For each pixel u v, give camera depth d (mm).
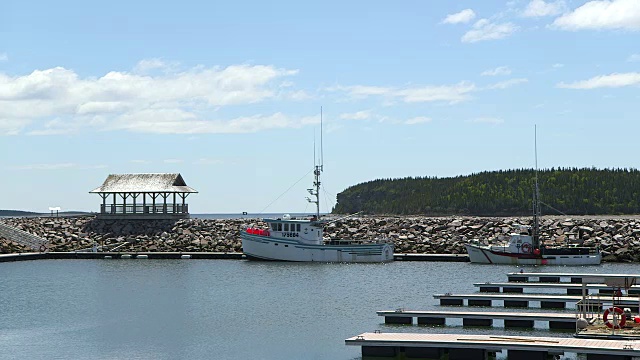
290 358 45000
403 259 105312
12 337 51750
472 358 41625
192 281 83562
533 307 61594
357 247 100875
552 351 40219
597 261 96375
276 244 103000
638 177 179750
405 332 51188
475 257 100188
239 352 46656
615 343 40688
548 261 96938
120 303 67125
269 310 62469
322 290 75062
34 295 72750
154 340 50375
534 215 100812
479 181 195500
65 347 48469
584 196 173875
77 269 97812
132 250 118375
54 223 129875
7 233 121438
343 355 45469
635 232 108000
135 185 128875
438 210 189125
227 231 123500
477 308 61406
